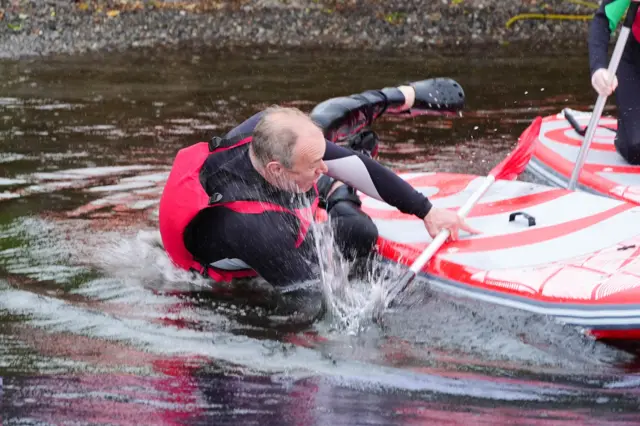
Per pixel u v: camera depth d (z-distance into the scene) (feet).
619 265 29.17
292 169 28.63
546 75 65.87
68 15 77.25
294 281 30.60
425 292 31.58
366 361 27.07
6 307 30.68
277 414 23.84
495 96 60.39
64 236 37.17
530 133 38.17
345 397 24.80
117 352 27.55
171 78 64.13
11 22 75.46
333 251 32.73
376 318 29.84
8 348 27.71
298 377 26.07
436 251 32.27
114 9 78.84
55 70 65.98
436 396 24.81
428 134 52.39
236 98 58.90
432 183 39.17
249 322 29.84
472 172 45.78
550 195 36.50
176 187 30.96
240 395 24.91
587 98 59.93
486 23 79.05
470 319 29.81
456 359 27.17
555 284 28.86
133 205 40.63
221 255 31.50
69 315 30.12
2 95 59.41
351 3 81.25
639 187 39.06
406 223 35.19
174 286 32.65
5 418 23.63
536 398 24.57
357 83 63.00
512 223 34.27
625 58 42.52
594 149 44.39
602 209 34.53
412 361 27.04
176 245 32.40
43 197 41.60
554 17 80.07
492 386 25.34
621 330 27.04
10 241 36.60
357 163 31.19
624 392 24.89
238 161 30.17
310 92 60.44
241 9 80.28
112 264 34.45
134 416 23.72
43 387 25.30
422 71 66.85
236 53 71.72
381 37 76.54
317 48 73.67
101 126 52.60
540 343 28.07
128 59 69.41
